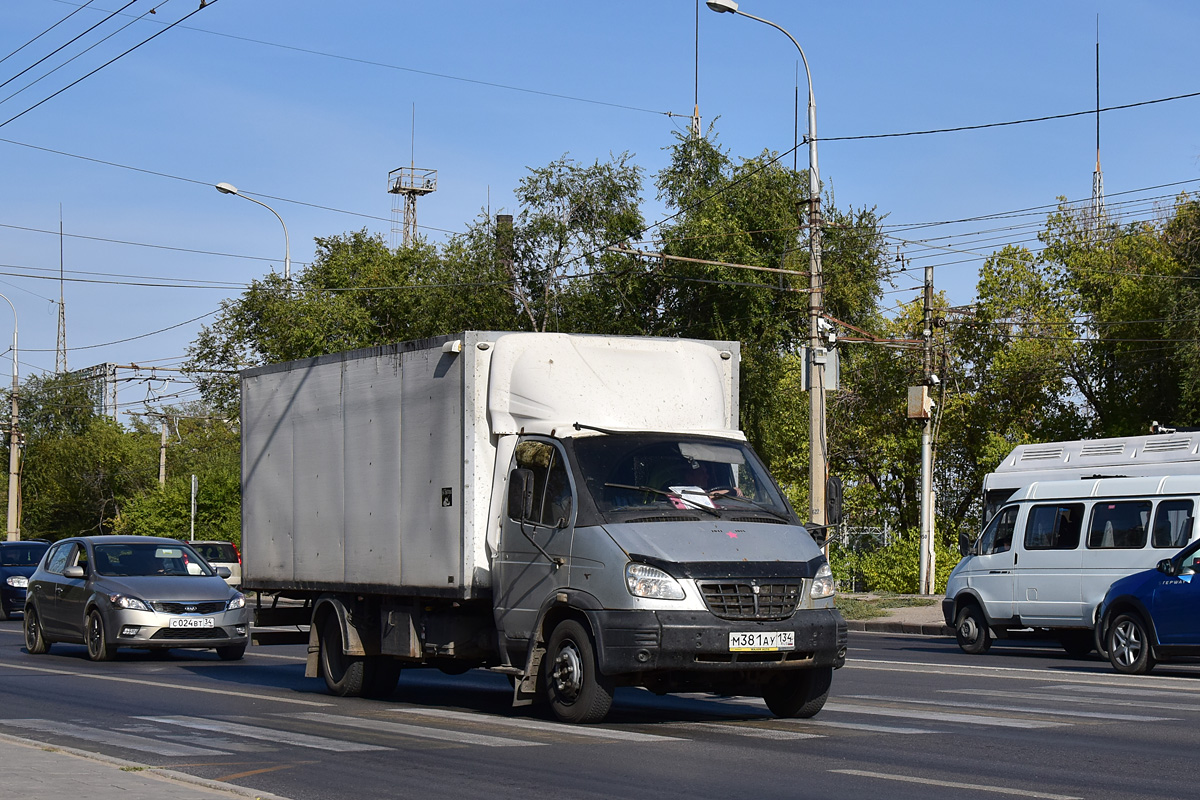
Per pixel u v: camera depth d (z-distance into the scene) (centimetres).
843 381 6519
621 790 995
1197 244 5206
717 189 5041
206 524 6950
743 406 4997
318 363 1817
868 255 5309
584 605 1339
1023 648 2856
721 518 1389
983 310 6406
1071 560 2458
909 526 6556
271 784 1033
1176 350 5278
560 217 5266
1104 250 6419
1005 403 6531
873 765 1107
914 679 1911
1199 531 2272
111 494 9550
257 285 5641
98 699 1725
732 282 4672
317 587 1788
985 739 1266
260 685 1947
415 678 2106
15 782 983
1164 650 1981
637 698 1700
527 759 1152
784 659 1311
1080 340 6344
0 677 2086
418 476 1580
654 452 1449
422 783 1035
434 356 1562
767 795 969
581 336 1541
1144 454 2783
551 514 1418
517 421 1495
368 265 6188
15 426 7575
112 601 2386
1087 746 1220
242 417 2009
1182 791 984
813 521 3459
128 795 928
